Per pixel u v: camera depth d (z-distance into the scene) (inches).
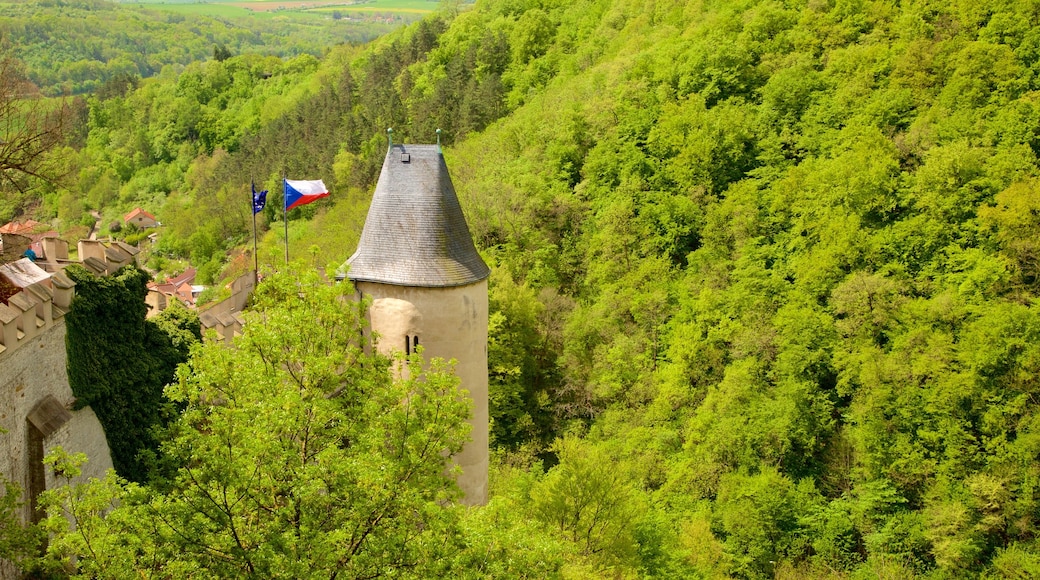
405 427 623.5
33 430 668.7
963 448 1544.0
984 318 1622.8
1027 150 1893.5
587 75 3142.2
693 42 2709.2
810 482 1585.9
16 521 556.7
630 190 2306.8
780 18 2657.5
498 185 2320.4
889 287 1728.6
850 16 2556.6
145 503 528.4
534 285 2160.4
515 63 4035.4
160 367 882.1
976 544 1457.9
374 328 973.2
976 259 1749.5
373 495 548.4
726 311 1882.4
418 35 4817.9
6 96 698.8
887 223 1966.0
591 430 1831.9
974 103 2085.4
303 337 644.7
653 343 1943.9
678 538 1369.3
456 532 583.2
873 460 1592.0
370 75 4699.8
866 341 1721.2
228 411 556.7
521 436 1830.7
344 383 751.1
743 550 1497.3
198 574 503.2
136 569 505.7
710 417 1662.2
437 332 952.3
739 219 2085.4
